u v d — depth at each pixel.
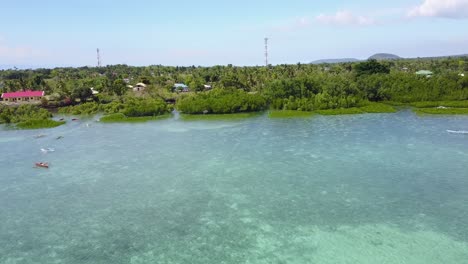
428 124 92.00
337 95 127.25
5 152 79.25
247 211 45.44
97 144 84.19
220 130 95.06
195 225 42.44
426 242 37.03
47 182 58.84
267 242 38.06
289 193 50.38
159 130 98.88
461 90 126.31
